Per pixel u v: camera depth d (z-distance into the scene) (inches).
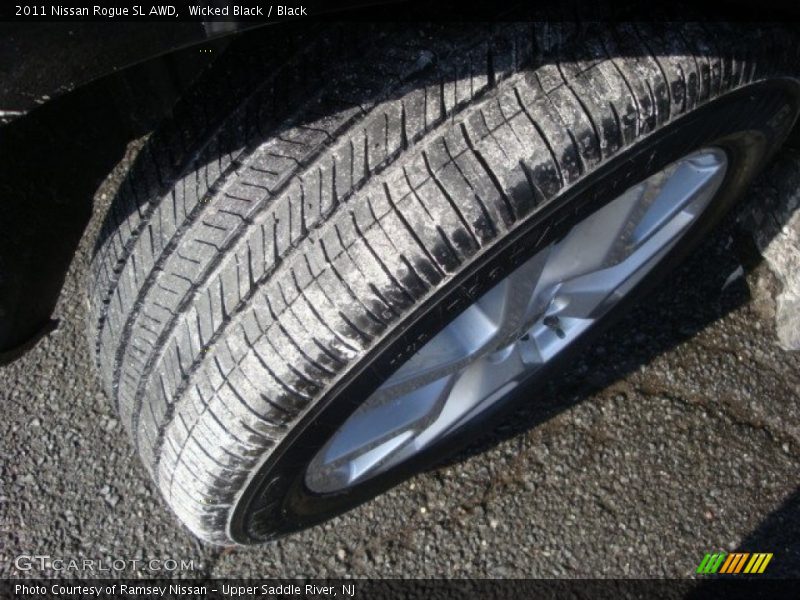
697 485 88.4
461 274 53.1
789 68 60.4
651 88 52.4
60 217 55.1
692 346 95.7
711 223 83.4
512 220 51.7
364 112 52.2
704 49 54.1
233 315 55.2
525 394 86.0
